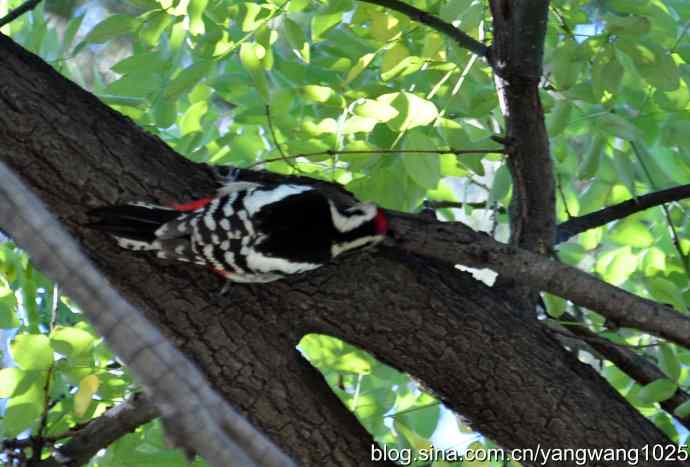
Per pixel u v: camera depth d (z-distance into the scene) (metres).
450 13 9.91
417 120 10.05
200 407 4.26
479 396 9.59
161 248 8.76
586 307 9.56
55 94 9.29
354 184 10.94
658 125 12.58
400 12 10.63
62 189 9.08
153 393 4.27
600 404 9.61
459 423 11.34
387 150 10.23
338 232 9.06
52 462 10.45
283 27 11.34
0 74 9.11
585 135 13.32
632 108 13.09
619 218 11.90
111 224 8.78
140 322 4.30
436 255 9.58
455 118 12.05
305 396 9.54
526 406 9.51
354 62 12.56
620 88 12.09
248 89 12.53
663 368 10.20
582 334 11.55
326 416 9.57
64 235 4.34
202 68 11.23
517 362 9.55
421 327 9.54
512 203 10.86
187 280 9.30
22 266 11.95
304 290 9.48
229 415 4.37
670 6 13.27
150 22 11.34
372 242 9.28
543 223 10.52
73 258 4.29
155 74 12.09
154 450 11.33
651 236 12.91
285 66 12.77
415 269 9.70
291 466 4.42
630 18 10.30
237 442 4.37
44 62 9.56
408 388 13.39
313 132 10.85
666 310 9.34
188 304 9.28
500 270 9.53
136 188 9.29
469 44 10.41
